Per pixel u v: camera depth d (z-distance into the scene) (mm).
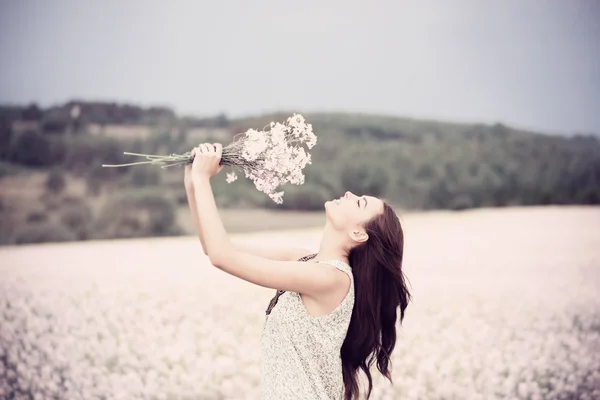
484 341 5465
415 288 7969
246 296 7305
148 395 4270
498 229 14156
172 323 6012
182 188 16594
